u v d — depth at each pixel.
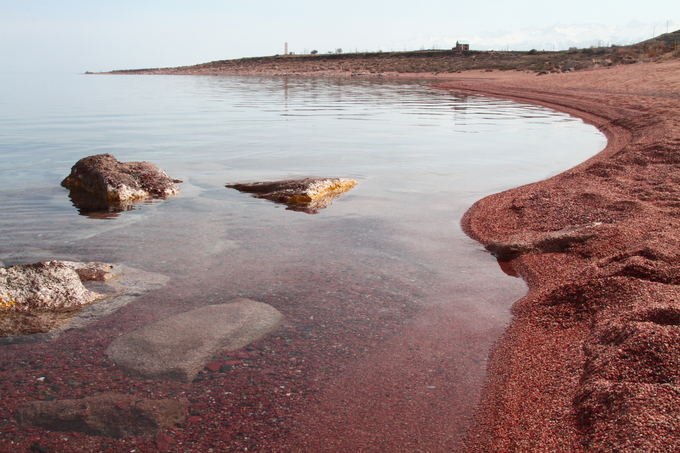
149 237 6.29
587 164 10.20
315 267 5.34
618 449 2.48
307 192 8.07
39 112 23.94
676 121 13.76
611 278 4.35
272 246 5.97
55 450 2.77
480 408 3.14
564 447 2.67
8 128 17.42
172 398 3.21
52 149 13.11
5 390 3.28
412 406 3.16
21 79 85.19
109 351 3.73
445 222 6.94
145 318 4.21
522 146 13.47
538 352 3.70
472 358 3.69
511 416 3.04
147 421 3.00
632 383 2.92
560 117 20.33
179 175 10.08
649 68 33.72
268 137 15.40
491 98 30.61
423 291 4.80
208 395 3.24
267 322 4.16
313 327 4.10
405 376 3.46
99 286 4.83
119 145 13.81
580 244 5.57
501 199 7.89
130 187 8.33
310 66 89.69
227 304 4.46
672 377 2.93
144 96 37.22
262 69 93.75
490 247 5.86
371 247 5.95
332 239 6.23
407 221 6.97
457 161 11.48
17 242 6.05
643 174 8.51
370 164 11.17
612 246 5.38
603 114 19.39
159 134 16.08
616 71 35.03
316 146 13.66
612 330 3.54
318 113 22.95
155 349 3.75
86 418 3.02
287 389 3.30
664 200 6.98
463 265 5.46
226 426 2.96
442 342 3.90
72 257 5.57
